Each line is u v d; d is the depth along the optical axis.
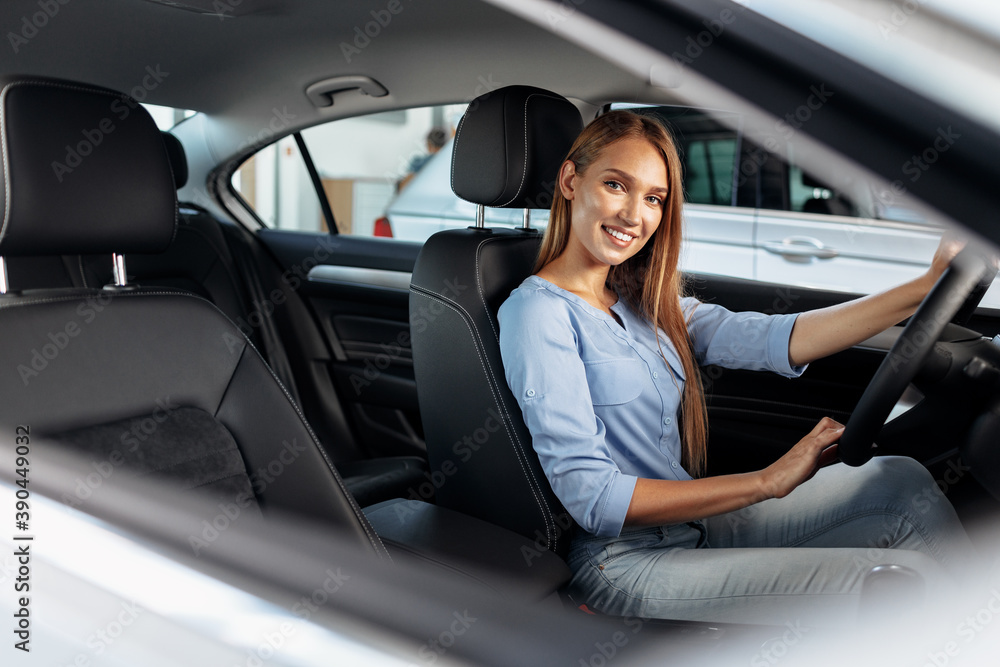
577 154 1.34
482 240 1.42
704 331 1.53
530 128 1.43
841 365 1.69
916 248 2.22
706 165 2.53
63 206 0.94
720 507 1.17
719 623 1.11
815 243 2.38
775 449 1.77
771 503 1.38
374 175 5.62
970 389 1.22
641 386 1.34
